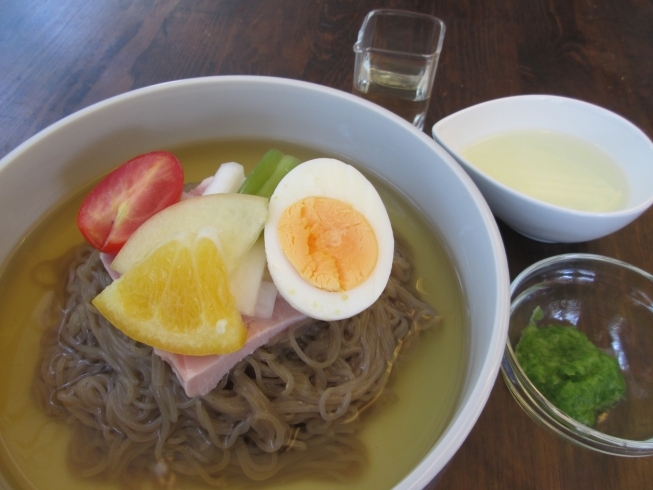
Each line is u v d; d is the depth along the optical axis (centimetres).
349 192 18
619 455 17
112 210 19
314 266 17
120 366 17
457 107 26
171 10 29
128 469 17
